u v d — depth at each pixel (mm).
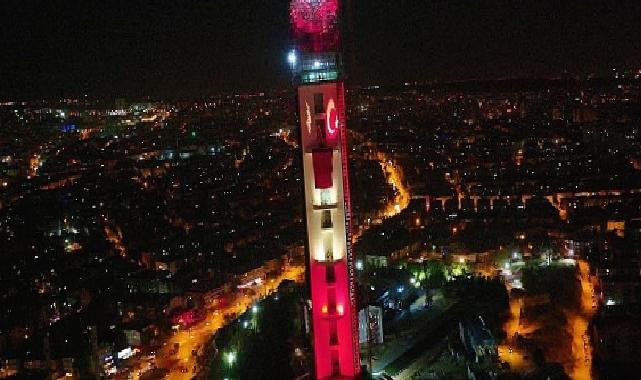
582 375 144500
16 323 191875
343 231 123688
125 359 170875
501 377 129000
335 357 124312
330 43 124062
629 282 182125
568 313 173750
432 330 151500
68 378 163750
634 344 145500
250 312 181250
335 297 123875
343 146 123438
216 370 150625
